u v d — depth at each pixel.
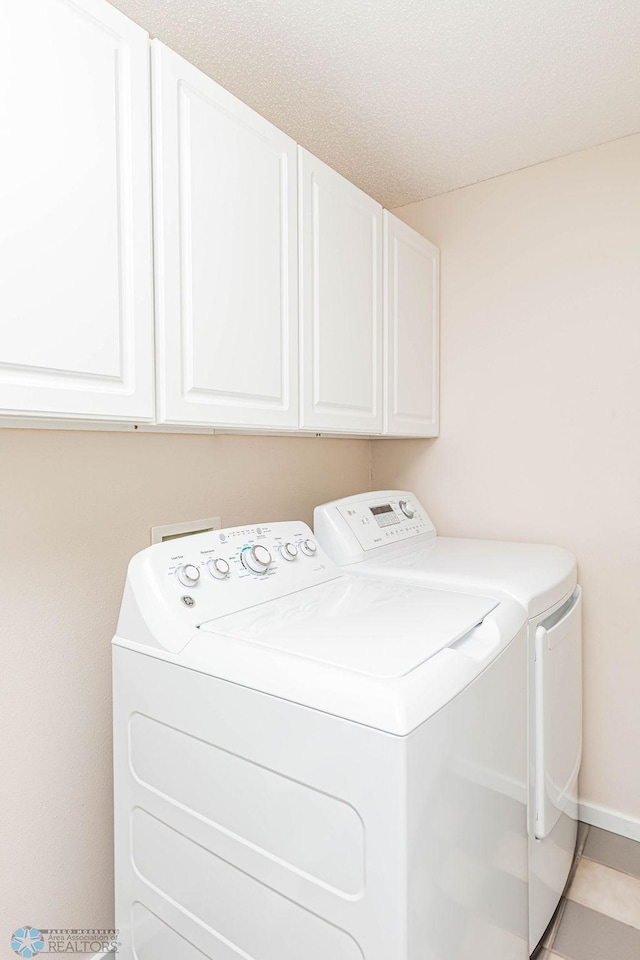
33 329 0.85
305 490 2.10
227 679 0.96
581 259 1.93
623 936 1.47
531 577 1.48
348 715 0.81
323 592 1.39
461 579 1.45
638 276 1.83
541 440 2.04
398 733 0.76
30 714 1.24
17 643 1.21
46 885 1.27
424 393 2.13
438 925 0.85
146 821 1.15
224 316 1.20
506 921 1.14
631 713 1.89
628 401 1.86
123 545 1.43
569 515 2.00
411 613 1.19
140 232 1.01
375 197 2.27
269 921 0.92
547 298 2.01
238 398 1.25
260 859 0.93
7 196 0.81
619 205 1.85
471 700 0.94
